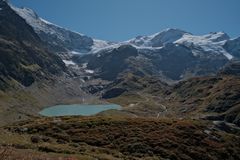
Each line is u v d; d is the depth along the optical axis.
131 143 75.00
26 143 55.22
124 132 81.81
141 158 66.50
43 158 40.06
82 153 55.31
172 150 75.38
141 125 89.06
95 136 77.62
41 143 60.75
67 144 65.44
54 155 46.06
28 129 80.25
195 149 79.44
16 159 36.19
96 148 65.00
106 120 92.06
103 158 54.56
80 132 80.06
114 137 77.88
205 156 77.25
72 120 91.75
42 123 86.81
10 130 79.06
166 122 95.50
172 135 83.94
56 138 74.06
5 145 50.22
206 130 94.12
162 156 71.62
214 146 84.88
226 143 88.69
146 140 77.75
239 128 121.69
